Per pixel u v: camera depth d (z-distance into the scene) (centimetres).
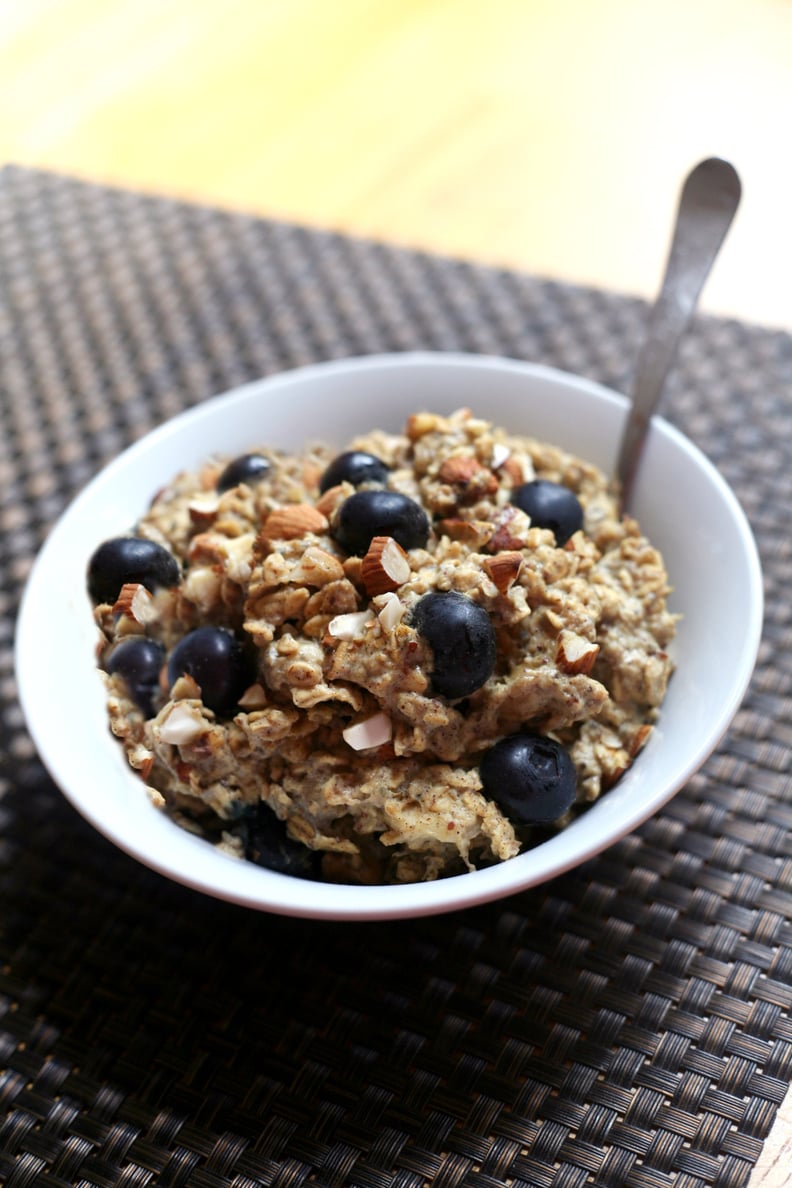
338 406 38
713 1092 31
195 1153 31
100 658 33
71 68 58
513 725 32
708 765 35
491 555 33
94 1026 32
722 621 33
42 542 40
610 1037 31
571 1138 30
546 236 48
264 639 32
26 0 62
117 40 60
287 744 32
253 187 51
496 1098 31
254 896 29
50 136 54
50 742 32
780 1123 30
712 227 34
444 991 32
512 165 51
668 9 58
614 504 36
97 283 48
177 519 35
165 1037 32
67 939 33
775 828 34
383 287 47
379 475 34
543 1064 31
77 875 34
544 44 56
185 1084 31
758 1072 31
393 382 38
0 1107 31
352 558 32
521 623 32
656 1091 31
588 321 45
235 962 33
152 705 33
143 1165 31
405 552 32
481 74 55
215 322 46
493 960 32
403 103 54
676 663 33
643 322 45
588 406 37
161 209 51
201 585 33
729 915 33
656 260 47
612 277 47
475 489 34
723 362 44
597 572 34
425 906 29
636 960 32
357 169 51
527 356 44
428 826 31
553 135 52
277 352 45
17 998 33
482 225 49
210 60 58
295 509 33
